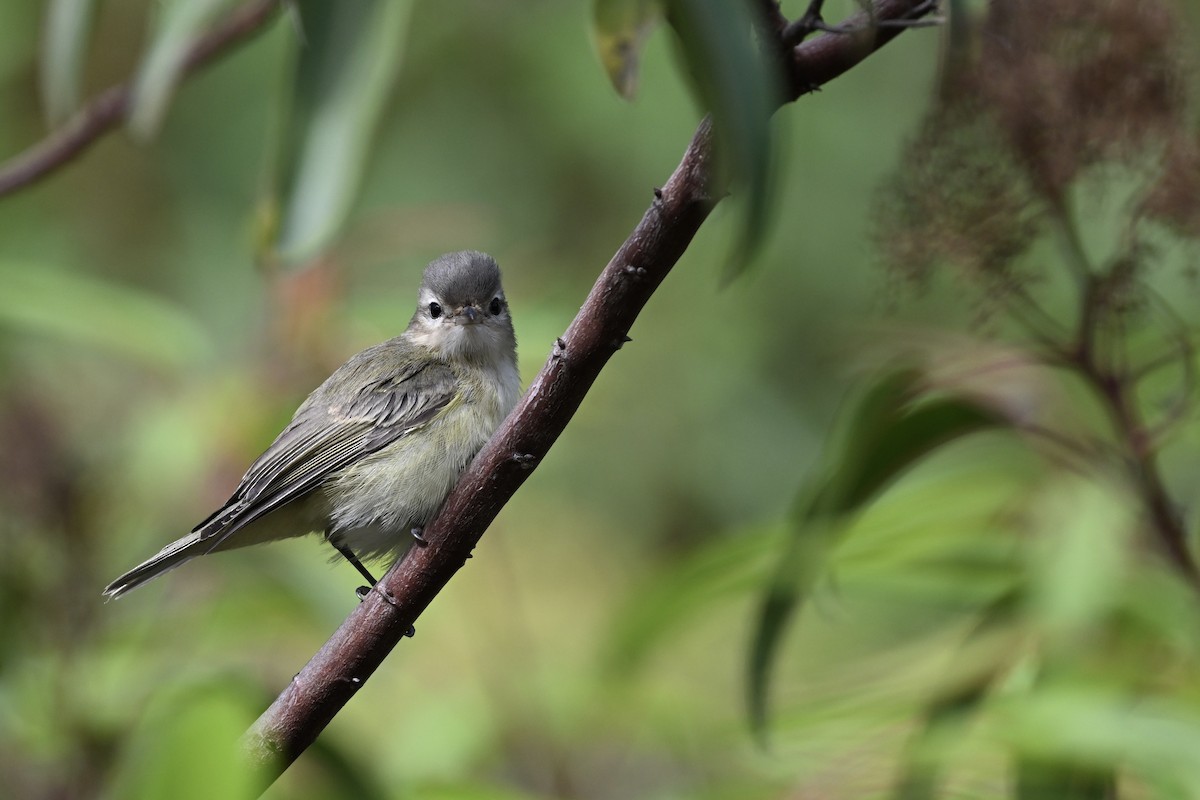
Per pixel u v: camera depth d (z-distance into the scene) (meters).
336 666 6.82
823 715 9.45
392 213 13.37
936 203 7.59
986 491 10.01
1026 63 7.41
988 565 9.50
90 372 12.72
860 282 15.51
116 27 16.09
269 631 11.46
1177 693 8.78
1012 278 7.75
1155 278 9.89
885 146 15.40
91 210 16.33
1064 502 9.03
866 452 8.74
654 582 10.72
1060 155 7.50
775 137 4.62
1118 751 7.86
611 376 15.70
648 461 16.22
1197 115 7.56
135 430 11.52
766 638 8.80
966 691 9.02
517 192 16.20
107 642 10.48
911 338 9.28
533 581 15.87
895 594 9.50
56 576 10.30
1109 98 7.42
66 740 9.88
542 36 16.33
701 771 11.27
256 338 12.73
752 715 8.88
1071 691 8.31
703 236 16.34
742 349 16.19
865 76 15.62
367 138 8.05
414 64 16.55
